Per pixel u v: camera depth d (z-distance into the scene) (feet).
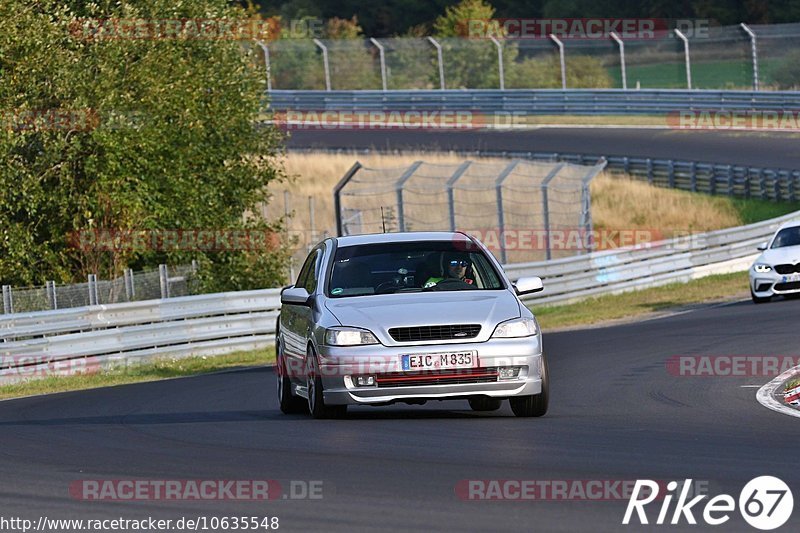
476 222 419.95
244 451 105.60
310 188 481.05
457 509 77.56
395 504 79.61
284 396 138.92
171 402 163.22
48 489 90.02
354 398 119.65
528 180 466.70
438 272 130.11
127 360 238.07
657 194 479.00
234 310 262.88
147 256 299.38
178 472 95.50
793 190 457.68
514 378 120.37
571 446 102.78
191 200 293.23
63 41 279.69
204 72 299.79
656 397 142.92
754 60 575.79
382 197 449.06
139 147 281.95
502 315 121.80
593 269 341.41
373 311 122.01
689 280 368.48
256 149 318.45
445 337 119.96
